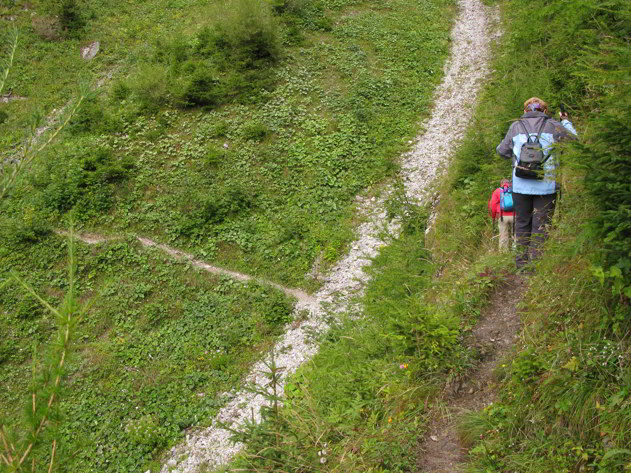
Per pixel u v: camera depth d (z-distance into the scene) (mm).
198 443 8750
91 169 15055
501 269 5777
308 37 21062
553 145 4156
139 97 17703
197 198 14109
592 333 3883
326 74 18875
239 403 9383
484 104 15258
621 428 3275
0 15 23297
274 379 4352
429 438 4293
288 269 12477
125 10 25062
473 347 4848
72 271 2535
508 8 21250
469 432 4094
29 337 11555
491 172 9398
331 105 17297
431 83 18609
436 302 6066
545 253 5074
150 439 8906
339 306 10805
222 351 10766
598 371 3617
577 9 5844
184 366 10562
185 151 15695
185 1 25438
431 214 10336
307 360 9125
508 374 4285
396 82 18516
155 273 12703
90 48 22484
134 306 11984
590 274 4047
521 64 14156
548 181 5559
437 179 13172
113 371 10539
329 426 4871
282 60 19312
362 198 14195
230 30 19031
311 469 4207
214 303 11859
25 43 22062
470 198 9367
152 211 14195
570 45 9430
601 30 5469
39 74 20875
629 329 3648
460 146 12641
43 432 2281
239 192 14086
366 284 10508
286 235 13102
